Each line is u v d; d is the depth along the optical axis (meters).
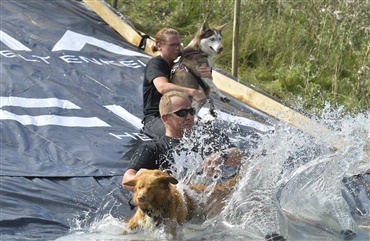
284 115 8.95
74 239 5.47
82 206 6.14
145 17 13.21
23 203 6.02
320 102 10.48
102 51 10.37
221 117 8.72
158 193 5.35
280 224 5.76
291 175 6.30
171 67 8.22
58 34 10.48
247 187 5.99
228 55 11.82
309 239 5.56
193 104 7.66
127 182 5.48
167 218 5.46
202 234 5.64
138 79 9.60
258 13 12.56
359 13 11.83
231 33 12.10
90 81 9.22
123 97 8.97
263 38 12.09
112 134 7.78
